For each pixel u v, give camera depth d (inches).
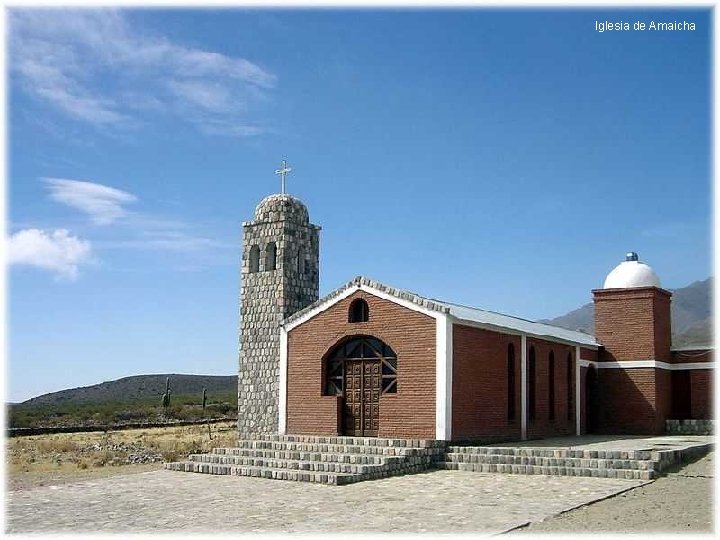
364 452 1023.6
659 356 1520.7
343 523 652.7
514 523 630.5
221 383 5565.9
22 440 1740.9
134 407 3435.0
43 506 777.6
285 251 1469.0
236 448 1109.1
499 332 1192.8
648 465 888.9
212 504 773.3
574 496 764.0
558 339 1355.8
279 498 802.2
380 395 1129.4
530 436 1255.5
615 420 1509.6
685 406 1565.0
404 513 692.7
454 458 1015.6
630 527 608.4
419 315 1099.9
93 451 1459.2
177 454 1392.7
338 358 1194.6
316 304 1215.6
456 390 1079.6
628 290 1526.8
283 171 1529.3
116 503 790.5
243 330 1493.6
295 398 1219.2
